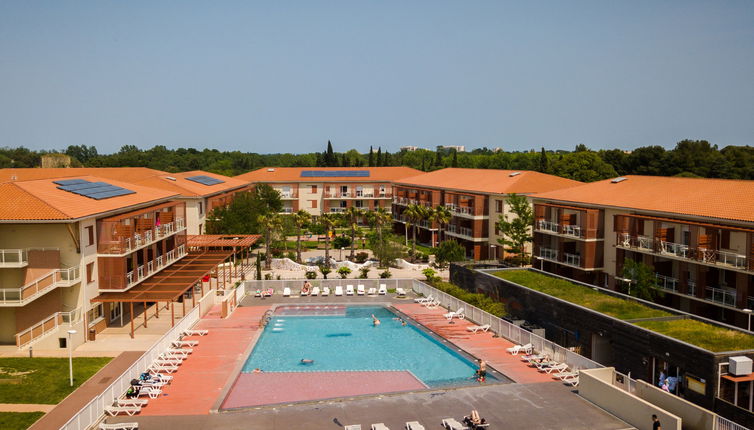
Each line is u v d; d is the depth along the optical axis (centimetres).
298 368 3669
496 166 18100
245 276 6488
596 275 5394
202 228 7569
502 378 3384
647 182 5409
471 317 4706
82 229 3969
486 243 7394
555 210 5962
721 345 2989
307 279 6088
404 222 9438
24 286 3616
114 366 3494
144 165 18638
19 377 3266
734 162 11706
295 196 10981
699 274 4188
